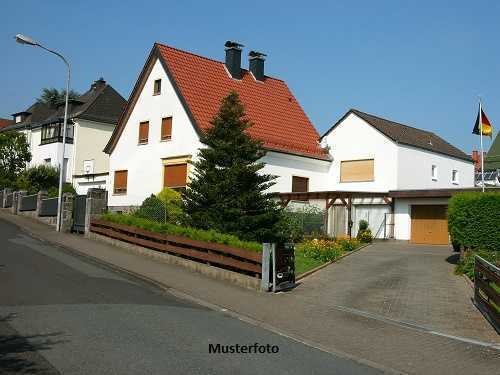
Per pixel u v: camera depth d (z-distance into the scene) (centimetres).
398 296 1327
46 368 672
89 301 1084
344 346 912
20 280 1253
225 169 1772
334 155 3381
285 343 910
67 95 2470
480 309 1163
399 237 3031
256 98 3334
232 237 1530
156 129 3017
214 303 1200
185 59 3123
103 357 728
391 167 3155
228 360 765
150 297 1202
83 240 2117
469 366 817
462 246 1709
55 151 4659
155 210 2283
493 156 5419
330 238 2539
